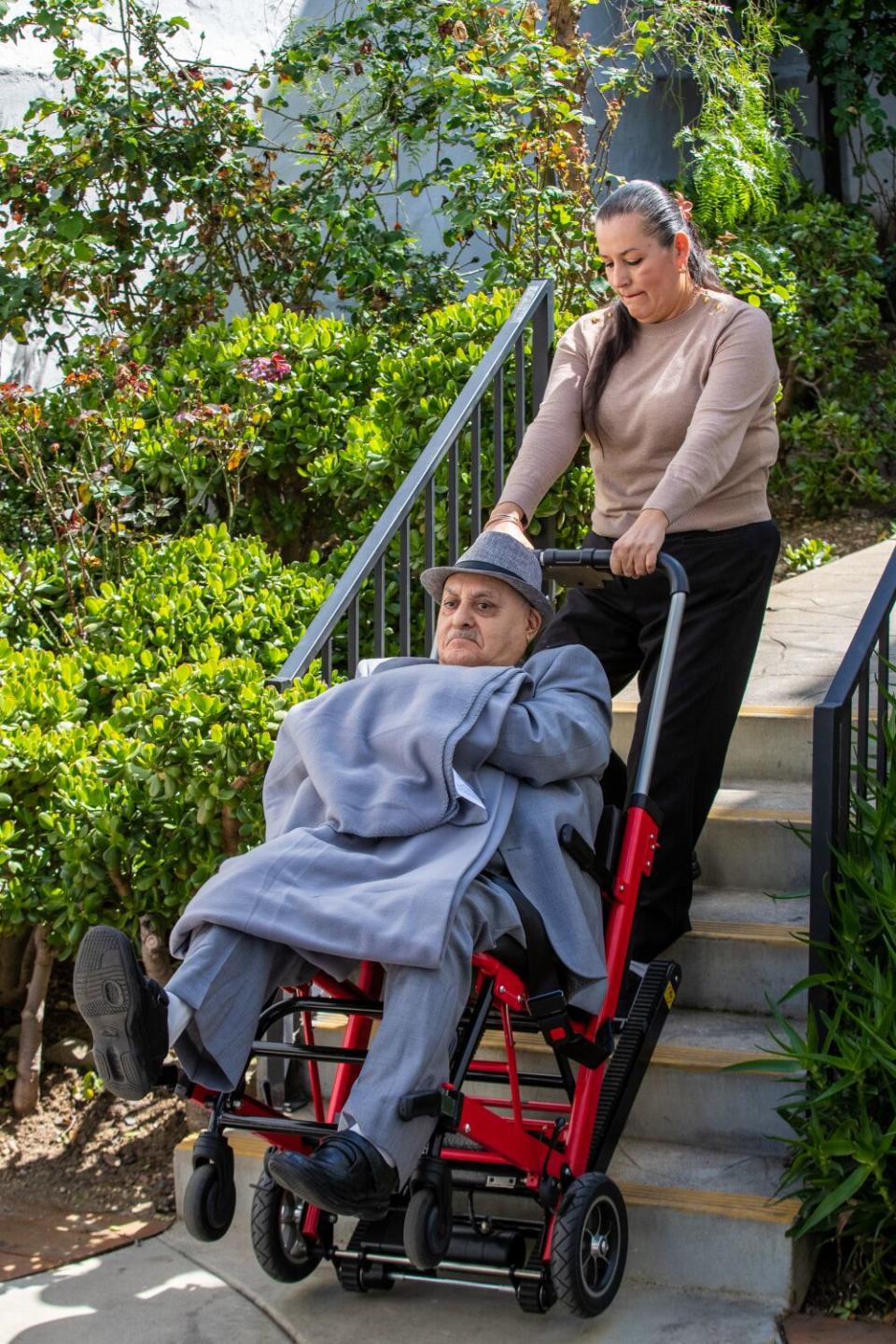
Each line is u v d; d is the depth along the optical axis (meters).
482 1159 2.70
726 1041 3.28
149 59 6.32
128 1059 2.37
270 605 4.33
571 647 2.95
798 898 3.50
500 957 2.57
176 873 3.51
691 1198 2.88
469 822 2.59
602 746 2.79
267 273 6.40
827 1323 2.75
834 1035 2.78
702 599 3.30
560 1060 2.65
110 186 6.41
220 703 3.43
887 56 8.65
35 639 4.46
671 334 3.34
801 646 5.02
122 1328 2.83
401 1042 2.36
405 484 3.78
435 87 6.18
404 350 5.41
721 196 7.32
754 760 4.16
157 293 6.14
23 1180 3.49
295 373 5.19
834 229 7.94
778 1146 3.11
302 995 2.75
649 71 7.96
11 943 3.97
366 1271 2.77
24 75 6.25
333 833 2.63
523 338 4.40
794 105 8.68
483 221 6.14
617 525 3.45
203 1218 2.49
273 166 7.10
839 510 7.35
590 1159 2.71
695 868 3.66
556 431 3.44
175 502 5.01
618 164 8.53
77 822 3.46
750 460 3.31
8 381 5.90
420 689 2.73
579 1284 2.54
